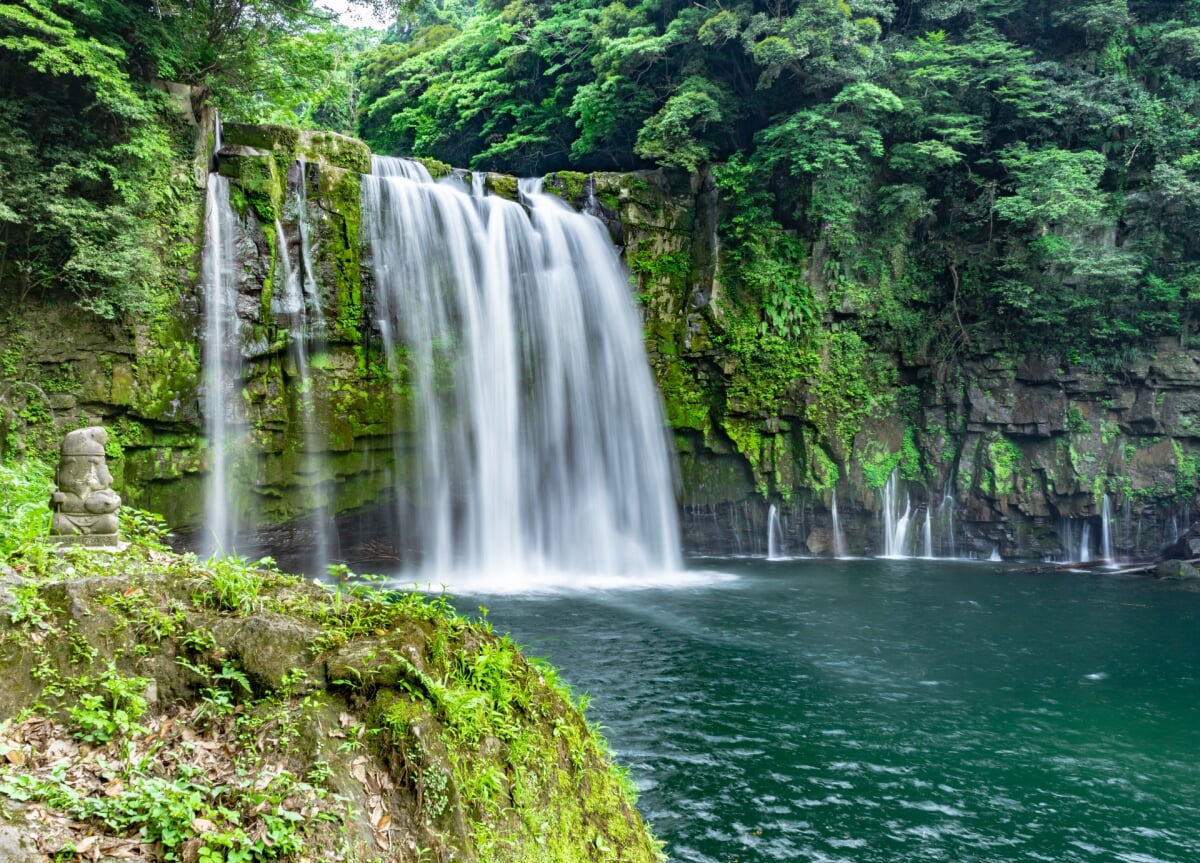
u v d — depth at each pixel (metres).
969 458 28.19
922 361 28.69
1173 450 26.56
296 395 21.28
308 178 21.45
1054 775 10.34
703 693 13.05
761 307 27.62
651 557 26.20
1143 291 26.88
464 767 4.28
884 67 27.44
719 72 29.06
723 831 8.77
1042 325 27.72
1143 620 18.33
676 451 27.59
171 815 3.50
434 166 24.91
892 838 8.74
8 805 3.34
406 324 22.75
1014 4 29.36
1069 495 27.28
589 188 26.94
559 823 4.90
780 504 28.19
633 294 26.84
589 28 31.30
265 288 20.50
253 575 5.12
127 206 18.23
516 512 24.38
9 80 17.70
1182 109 28.47
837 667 14.58
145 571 5.04
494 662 4.91
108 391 18.34
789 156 26.98
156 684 4.24
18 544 6.07
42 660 4.08
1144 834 8.95
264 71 22.77
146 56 19.91
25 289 17.61
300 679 4.23
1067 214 26.25
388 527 23.59
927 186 29.17
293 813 3.60
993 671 14.46
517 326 24.55
